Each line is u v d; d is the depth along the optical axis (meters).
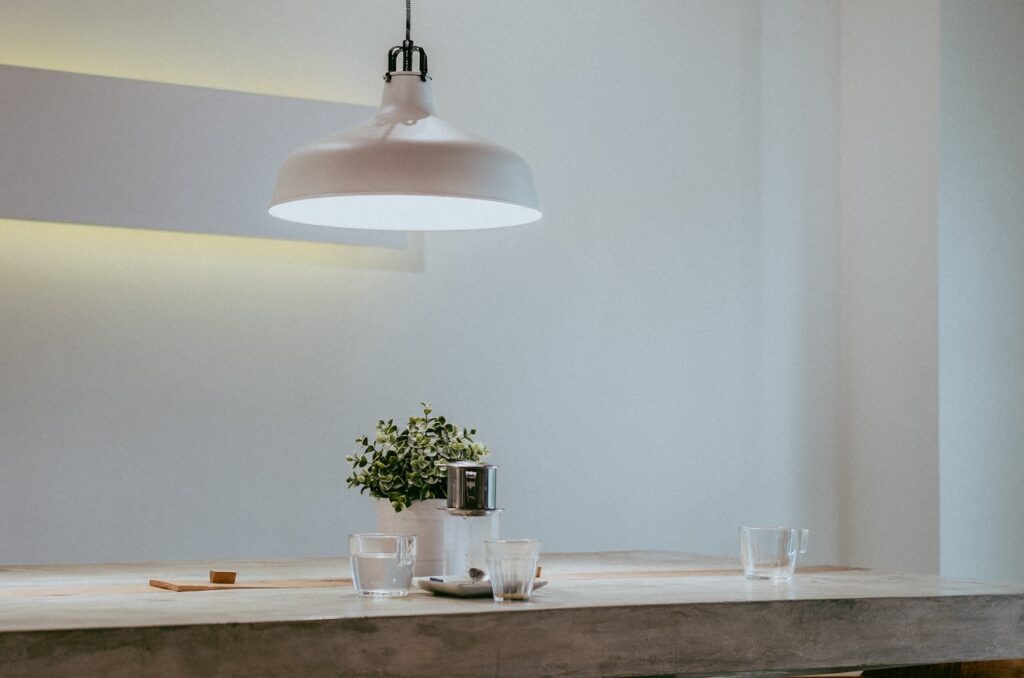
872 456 4.01
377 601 1.64
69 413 3.18
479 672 1.45
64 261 3.20
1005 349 3.93
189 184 3.21
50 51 3.21
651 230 3.86
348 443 3.45
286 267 3.42
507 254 3.67
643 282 3.84
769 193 4.05
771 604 1.62
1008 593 1.78
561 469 3.70
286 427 3.39
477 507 1.89
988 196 3.93
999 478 3.88
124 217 3.14
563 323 3.73
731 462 3.92
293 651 1.37
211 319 3.33
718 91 4.00
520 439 3.65
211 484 3.30
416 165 1.97
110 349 3.23
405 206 2.42
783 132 4.09
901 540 3.89
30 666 1.27
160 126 3.19
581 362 3.74
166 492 3.26
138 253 3.27
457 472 1.89
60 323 3.18
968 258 3.88
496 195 2.00
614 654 1.53
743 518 3.93
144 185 3.17
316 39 3.49
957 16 3.91
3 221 3.15
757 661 1.61
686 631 1.57
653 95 3.90
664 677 1.65
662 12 3.94
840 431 4.10
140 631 1.31
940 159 3.84
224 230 3.24
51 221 3.08
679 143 3.92
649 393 3.82
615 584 1.93
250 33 3.41
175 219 3.19
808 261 4.09
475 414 3.60
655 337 3.84
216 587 1.85
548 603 1.57
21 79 3.07
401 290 3.54
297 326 3.42
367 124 2.09
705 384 3.90
